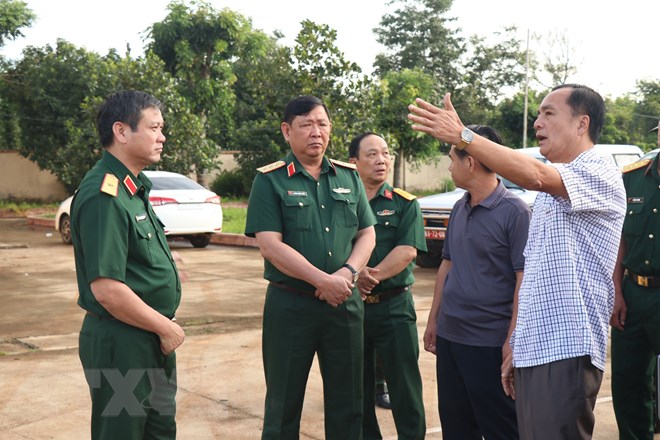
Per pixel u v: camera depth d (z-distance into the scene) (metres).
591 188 2.45
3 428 4.07
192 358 5.57
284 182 3.17
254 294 8.33
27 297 8.11
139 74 19.23
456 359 3.14
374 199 3.76
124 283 2.56
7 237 14.68
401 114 24.66
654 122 42.50
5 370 5.21
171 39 25.20
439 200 9.75
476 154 2.34
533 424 2.51
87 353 2.65
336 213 3.21
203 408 4.46
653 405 3.60
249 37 26.20
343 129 13.67
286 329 3.14
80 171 19.66
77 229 2.62
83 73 23.05
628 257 3.50
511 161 2.34
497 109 35.75
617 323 3.55
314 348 3.19
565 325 2.46
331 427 3.24
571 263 2.48
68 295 8.23
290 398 3.18
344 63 13.89
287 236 3.15
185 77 25.62
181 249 12.71
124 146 2.66
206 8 25.27
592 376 2.48
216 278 9.45
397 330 3.66
